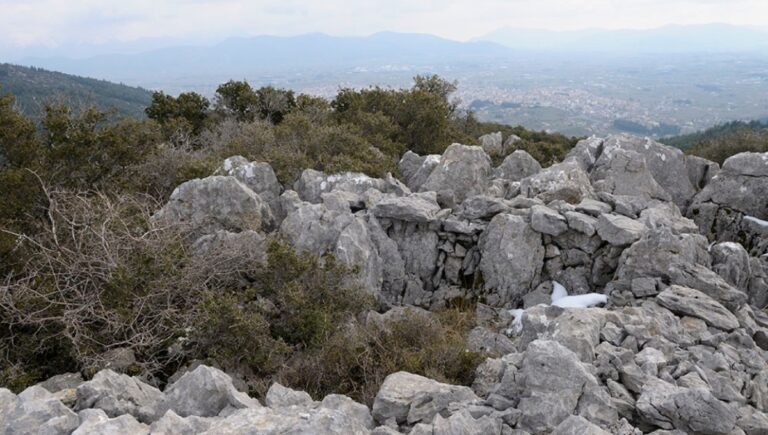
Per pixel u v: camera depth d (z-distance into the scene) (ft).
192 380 21.18
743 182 47.62
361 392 26.40
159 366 27.81
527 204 43.27
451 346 28.12
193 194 40.96
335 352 27.91
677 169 53.31
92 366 26.16
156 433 17.76
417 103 79.51
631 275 35.27
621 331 26.96
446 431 18.78
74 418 18.58
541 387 21.11
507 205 42.96
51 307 28.73
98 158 49.03
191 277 31.40
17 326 29.55
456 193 49.55
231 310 27.86
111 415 19.99
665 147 54.75
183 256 32.73
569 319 27.37
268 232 42.96
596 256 38.40
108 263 29.99
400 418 21.70
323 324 30.04
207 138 72.95
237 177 47.93
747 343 27.84
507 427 19.74
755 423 21.07
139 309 28.55
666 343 25.93
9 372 26.48
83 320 29.04
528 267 38.58
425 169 54.90
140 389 22.24
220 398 20.93
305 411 18.53
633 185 49.73
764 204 46.62
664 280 34.17
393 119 78.02
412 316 31.12
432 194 44.62
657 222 39.17
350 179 48.80
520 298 38.78
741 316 31.37
